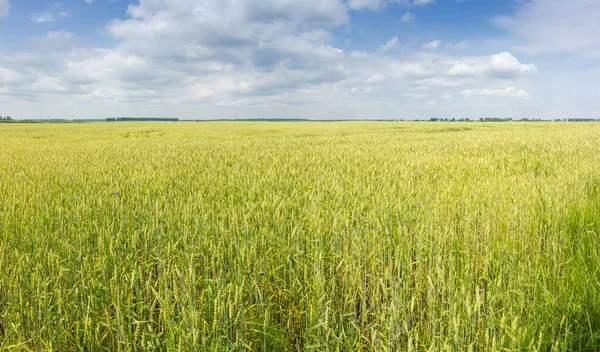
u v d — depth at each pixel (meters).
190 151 12.55
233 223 3.49
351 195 4.71
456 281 2.54
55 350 2.02
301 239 3.17
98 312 2.26
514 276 2.50
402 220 3.64
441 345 1.88
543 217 3.72
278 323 2.38
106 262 2.69
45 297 2.20
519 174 6.77
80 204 4.48
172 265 2.66
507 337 1.96
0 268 2.55
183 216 3.79
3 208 4.43
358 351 2.00
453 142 14.69
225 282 2.43
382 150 11.84
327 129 36.62
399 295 2.29
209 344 1.94
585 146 11.66
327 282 2.62
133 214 4.04
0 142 19.27
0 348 1.96
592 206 4.06
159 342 2.05
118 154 11.75
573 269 2.62
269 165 8.53
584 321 2.15
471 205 4.19
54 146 15.81
